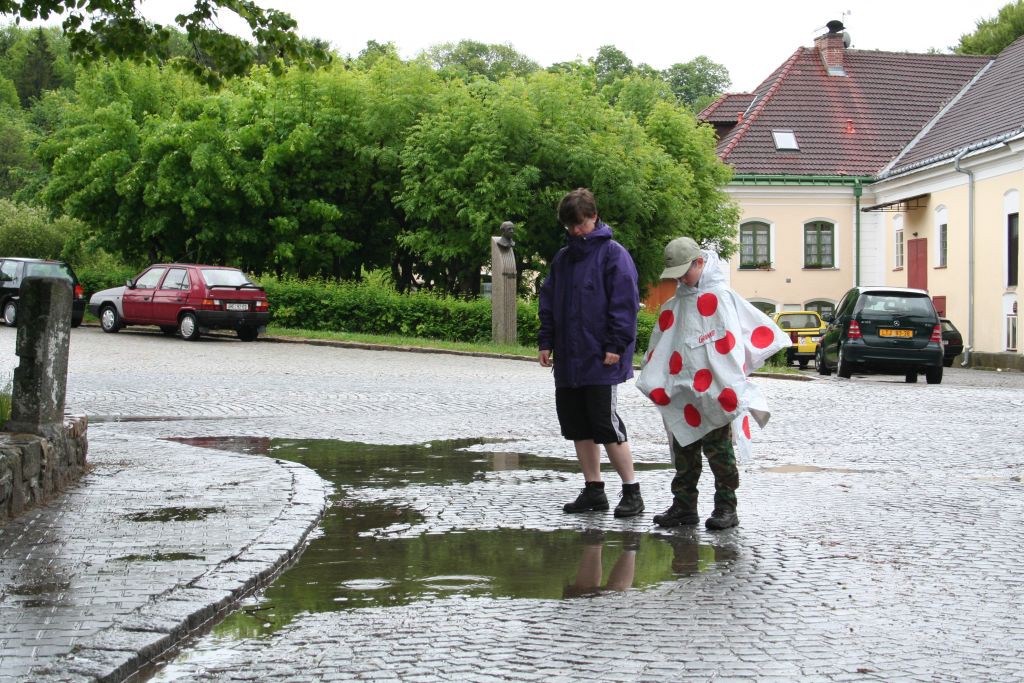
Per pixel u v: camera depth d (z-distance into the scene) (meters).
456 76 39.38
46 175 45.53
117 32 10.80
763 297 48.03
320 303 33.34
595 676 4.34
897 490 8.77
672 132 41.22
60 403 8.49
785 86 50.50
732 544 6.80
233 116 36.34
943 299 41.00
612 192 34.66
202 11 10.64
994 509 7.94
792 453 11.01
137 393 16.97
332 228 37.03
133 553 6.23
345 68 38.66
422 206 34.66
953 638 4.83
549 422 13.74
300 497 8.05
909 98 50.47
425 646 4.75
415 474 9.68
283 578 5.98
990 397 18.30
